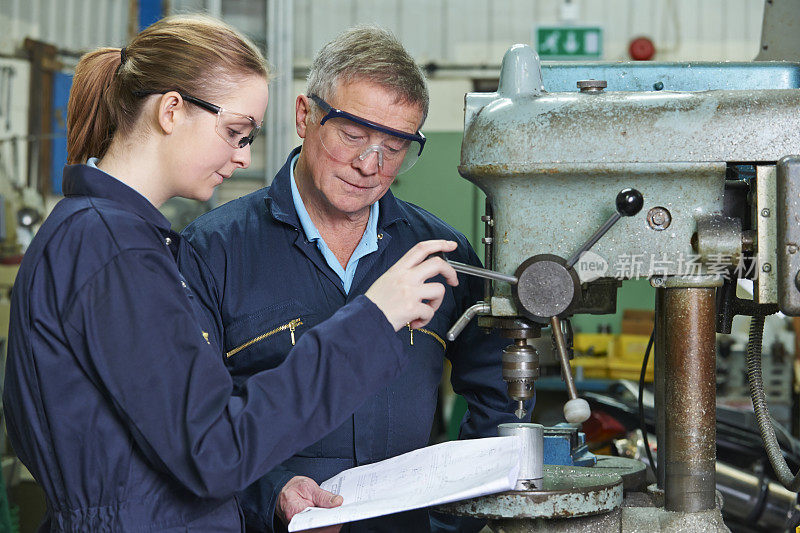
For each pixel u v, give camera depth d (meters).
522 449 1.28
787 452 2.67
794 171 1.22
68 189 1.22
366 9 6.13
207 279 1.62
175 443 1.11
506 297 1.32
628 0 6.09
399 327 1.24
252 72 1.23
